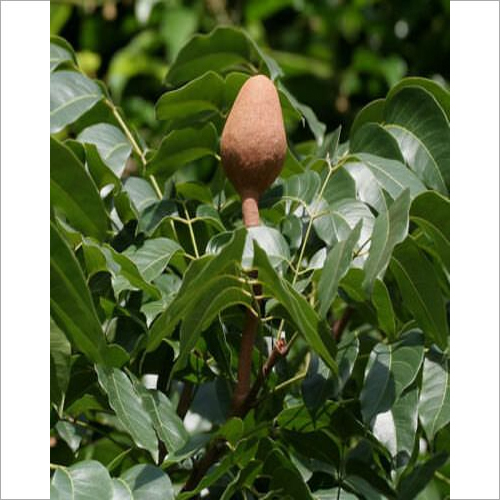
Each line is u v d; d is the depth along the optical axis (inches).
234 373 76.8
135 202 78.4
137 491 67.2
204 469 71.6
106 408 78.0
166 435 69.8
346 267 67.3
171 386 91.7
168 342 74.6
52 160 68.3
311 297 73.7
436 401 73.5
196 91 77.3
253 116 69.8
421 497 77.1
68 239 71.2
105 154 77.9
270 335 76.2
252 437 70.1
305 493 69.9
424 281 72.7
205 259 66.3
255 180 70.1
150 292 72.6
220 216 81.3
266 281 66.4
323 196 76.0
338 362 72.2
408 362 72.6
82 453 87.2
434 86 78.7
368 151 78.0
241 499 74.2
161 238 75.1
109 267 70.7
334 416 73.4
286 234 75.2
